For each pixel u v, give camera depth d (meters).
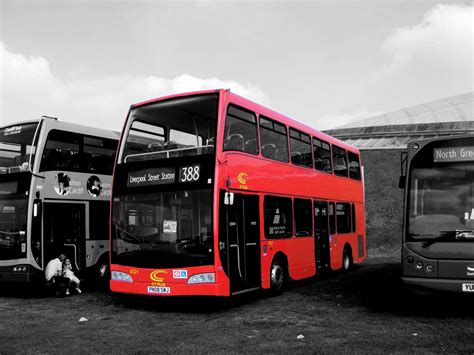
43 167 12.76
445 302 10.72
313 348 6.91
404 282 8.82
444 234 8.69
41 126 12.93
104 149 14.73
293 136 13.25
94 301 11.79
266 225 11.37
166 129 11.98
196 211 9.63
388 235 25.11
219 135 9.86
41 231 12.41
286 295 11.98
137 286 9.93
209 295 9.28
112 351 7.01
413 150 9.45
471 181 8.88
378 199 25.47
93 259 13.84
